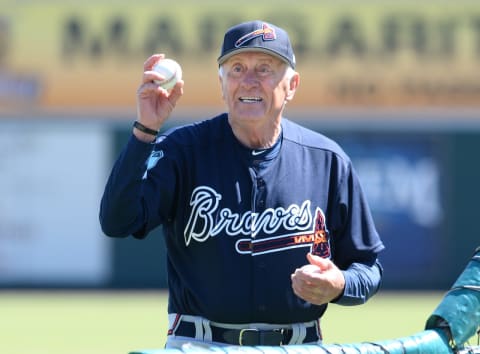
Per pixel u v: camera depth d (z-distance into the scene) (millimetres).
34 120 45938
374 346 9953
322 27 46094
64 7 45781
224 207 11125
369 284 11164
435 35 46250
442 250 47125
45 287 46156
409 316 35656
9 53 45656
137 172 10406
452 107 46562
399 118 46594
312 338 11453
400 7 46156
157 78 10391
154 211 10969
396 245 46938
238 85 11008
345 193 11523
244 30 10992
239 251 11047
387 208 46938
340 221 11562
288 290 11117
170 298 11578
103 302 40812
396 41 46312
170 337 11383
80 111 45969
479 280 10711
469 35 46219
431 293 45000
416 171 47062
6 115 45844
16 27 45656
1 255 46031
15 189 45969
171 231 11367
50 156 46125
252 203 11133
